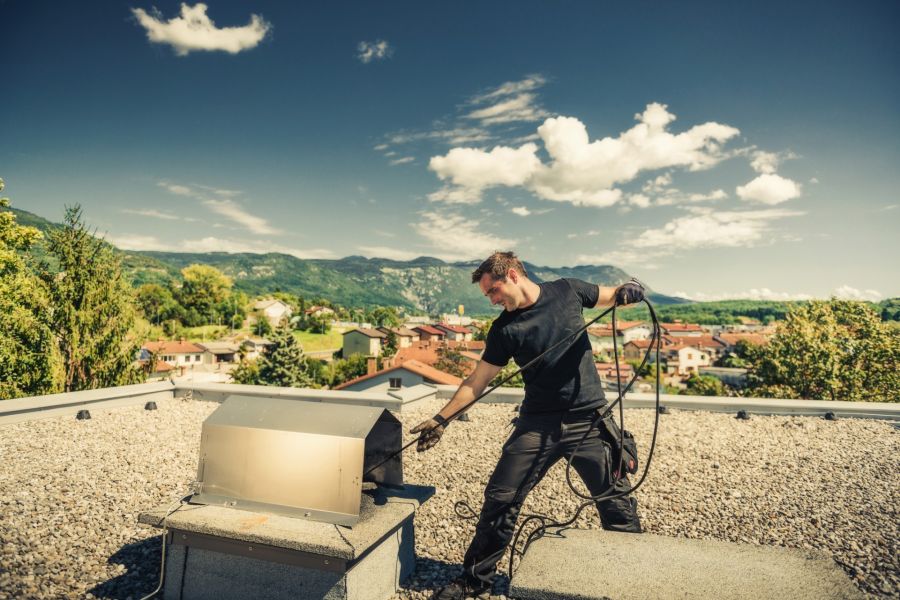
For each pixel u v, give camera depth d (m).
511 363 22.81
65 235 13.11
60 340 13.27
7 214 19.72
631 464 2.83
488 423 7.59
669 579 2.08
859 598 1.89
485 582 2.77
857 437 6.70
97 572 3.16
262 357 57.03
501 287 2.65
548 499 4.53
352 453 2.66
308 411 2.93
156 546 3.53
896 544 3.48
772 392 34.50
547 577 2.13
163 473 5.22
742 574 2.11
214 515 2.77
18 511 4.05
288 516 2.74
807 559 2.25
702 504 4.39
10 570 3.09
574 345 2.70
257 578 2.65
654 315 2.82
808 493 4.64
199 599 2.79
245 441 2.89
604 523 2.90
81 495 4.50
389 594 2.88
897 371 32.53
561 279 2.90
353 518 2.64
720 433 6.96
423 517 4.14
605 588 2.01
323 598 2.52
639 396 8.50
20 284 17.12
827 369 32.34
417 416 8.05
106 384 13.60
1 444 6.12
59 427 7.07
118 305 13.71
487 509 2.75
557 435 2.70
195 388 9.14
